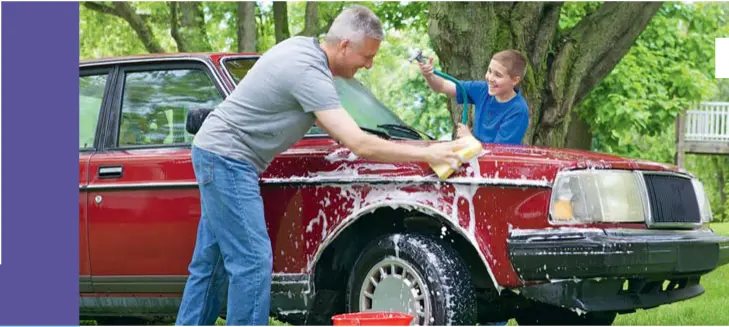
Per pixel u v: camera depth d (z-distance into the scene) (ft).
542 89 27.37
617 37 28.02
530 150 14.43
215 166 13.70
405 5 49.55
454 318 13.48
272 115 13.66
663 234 13.70
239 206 13.65
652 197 13.80
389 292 14.11
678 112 50.67
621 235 13.19
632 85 49.42
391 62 67.10
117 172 15.96
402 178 13.84
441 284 13.52
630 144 59.57
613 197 13.42
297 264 14.67
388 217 15.16
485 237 13.34
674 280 14.51
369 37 13.73
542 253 12.91
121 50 59.21
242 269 13.66
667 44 53.16
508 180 13.24
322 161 14.56
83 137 16.85
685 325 19.52
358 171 14.19
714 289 25.30
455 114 26.25
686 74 51.26
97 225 16.11
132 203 15.79
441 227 14.67
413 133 16.58
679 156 80.43
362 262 14.46
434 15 26.40
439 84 17.66
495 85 16.53
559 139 27.73
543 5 26.91
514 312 16.57
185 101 16.21
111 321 20.61
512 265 13.16
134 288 15.92
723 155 83.35
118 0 46.55
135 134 16.47
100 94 16.97
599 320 16.42
